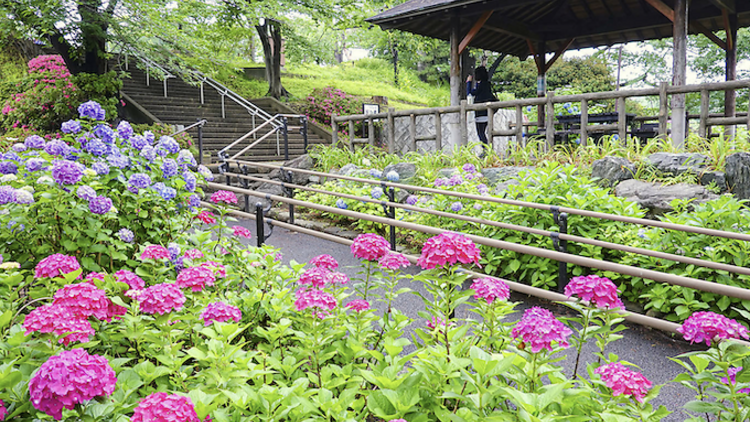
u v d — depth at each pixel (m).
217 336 1.98
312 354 2.21
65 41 13.33
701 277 3.84
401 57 30.88
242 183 8.25
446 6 9.05
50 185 3.07
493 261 4.73
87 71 13.97
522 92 24.06
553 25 11.81
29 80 15.63
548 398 1.54
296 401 1.68
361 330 2.45
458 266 2.29
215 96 18.98
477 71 11.34
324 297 2.11
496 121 12.05
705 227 4.05
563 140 9.06
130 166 3.60
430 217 5.82
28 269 3.06
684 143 6.90
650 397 1.76
